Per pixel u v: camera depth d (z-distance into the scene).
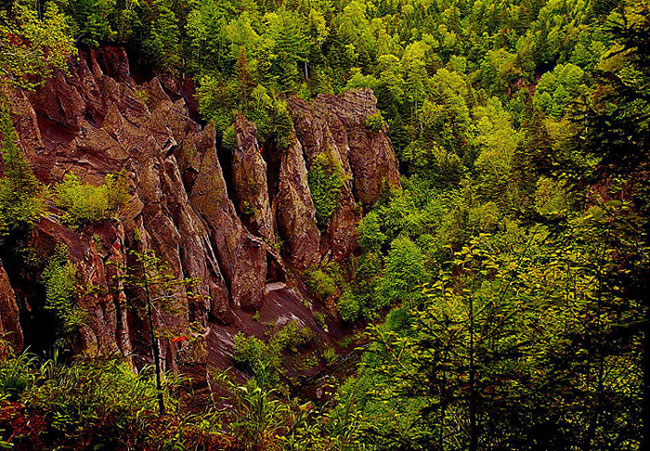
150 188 43.28
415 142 92.50
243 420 10.27
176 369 31.78
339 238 78.00
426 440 8.21
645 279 6.90
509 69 134.12
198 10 84.62
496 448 7.29
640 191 7.82
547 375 7.76
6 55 20.91
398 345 9.04
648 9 7.86
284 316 58.75
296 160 72.19
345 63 104.31
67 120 46.03
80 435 8.55
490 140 60.66
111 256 30.83
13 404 8.99
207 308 46.81
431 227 69.75
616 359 8.09
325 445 10.04
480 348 7.71
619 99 8.12
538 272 9.51
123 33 66.69
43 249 26.86
